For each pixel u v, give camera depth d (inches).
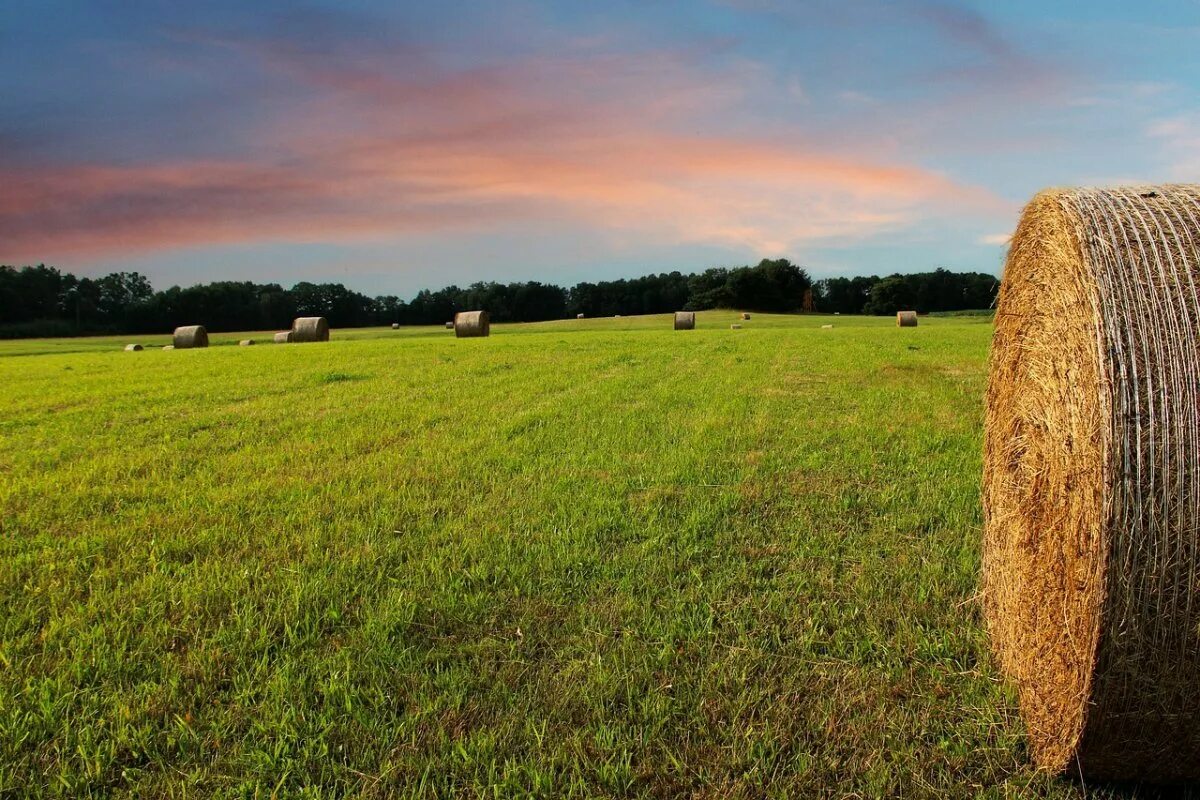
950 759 122.3
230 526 237.0
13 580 194.4
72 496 273.7
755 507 246.2
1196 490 106.3
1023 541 143.6
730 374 626.5
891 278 3868.1
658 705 134.3
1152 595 107.3
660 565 196.5
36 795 114.3
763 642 156.5
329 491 274.5
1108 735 113.7
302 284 4158.5
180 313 3671.3
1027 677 134.9
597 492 265.3
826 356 804.0
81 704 138.7
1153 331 113.2
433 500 261.4
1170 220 124.4
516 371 683.4
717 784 116.5
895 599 176.2
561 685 141.9
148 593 183.6
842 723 131.0
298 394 551.5
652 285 4736.7
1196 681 108.3
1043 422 138.3
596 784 117.0
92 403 530.3
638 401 476.7
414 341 1392.7
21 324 3390.7
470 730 130.0
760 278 4220.0
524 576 189.6
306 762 122.0
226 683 146.1
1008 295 163.3
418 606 175.5
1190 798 118.5
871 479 277.9
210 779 119.3
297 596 177.0
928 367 673.0
